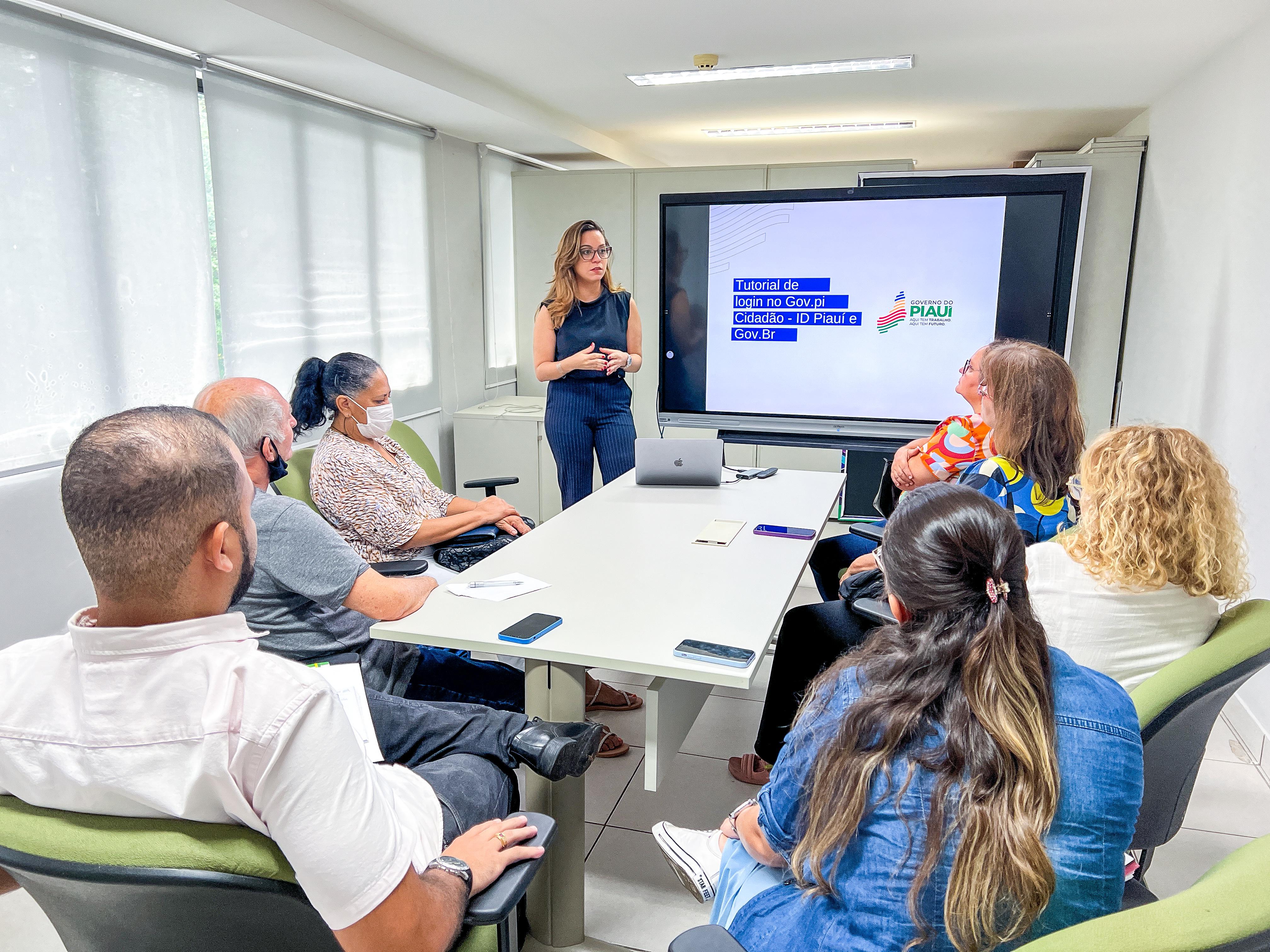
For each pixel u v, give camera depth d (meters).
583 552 2.26
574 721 1.71
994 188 3.62
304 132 3.76
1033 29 3.38
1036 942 0.68
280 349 3.68
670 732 1.70
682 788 2.39
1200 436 3.55
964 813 0.87
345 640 1.87
